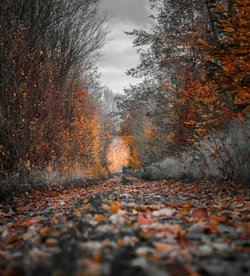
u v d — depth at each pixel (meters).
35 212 8.42
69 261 2.78
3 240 4.99
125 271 2.51
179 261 2.90
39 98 18.03
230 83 8.51
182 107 21.52
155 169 30.27
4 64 15.19
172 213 5.96
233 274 2.46
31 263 2.85
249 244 3.48
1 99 15.11
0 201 10.65
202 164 16.84
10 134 15.33
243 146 11.70
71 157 25.03
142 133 48.88
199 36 18.14
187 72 20.34
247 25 7.48
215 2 8.42
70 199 10.97
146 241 3.71
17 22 16.22
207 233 4.12
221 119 14.55
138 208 6.45
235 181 11.70
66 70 23.08
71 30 23.14
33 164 16.70
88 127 35.41
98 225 4.48
